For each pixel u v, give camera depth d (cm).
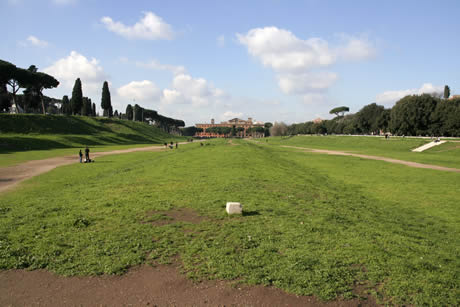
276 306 530
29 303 530
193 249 745
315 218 1046
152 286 588
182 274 632
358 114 12081
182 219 1001
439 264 708
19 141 5353
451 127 7581
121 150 5347
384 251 766
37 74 8688
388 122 9694
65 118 9206
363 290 587
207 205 1184
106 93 12812
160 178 1867
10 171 2309
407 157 4488
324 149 7031
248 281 601
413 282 614
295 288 582
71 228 888
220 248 753
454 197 1634
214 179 1831
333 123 15938
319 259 704
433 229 1068
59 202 1215
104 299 545
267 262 682
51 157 3678
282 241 811
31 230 869
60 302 535
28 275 627
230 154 3878
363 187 1933
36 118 7881
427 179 2273
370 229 953
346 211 1190
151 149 5756
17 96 11038
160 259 693
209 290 575
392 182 2130
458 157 4516
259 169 2434
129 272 639
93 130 9388
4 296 551
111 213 1052
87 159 3080
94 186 1608
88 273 632
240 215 1047
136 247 754
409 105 8462
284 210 1143
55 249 738
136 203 1199
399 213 1293
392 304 543
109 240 798
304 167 3038
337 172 2670
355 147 8050
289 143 11925
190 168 2397
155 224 941
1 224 922
